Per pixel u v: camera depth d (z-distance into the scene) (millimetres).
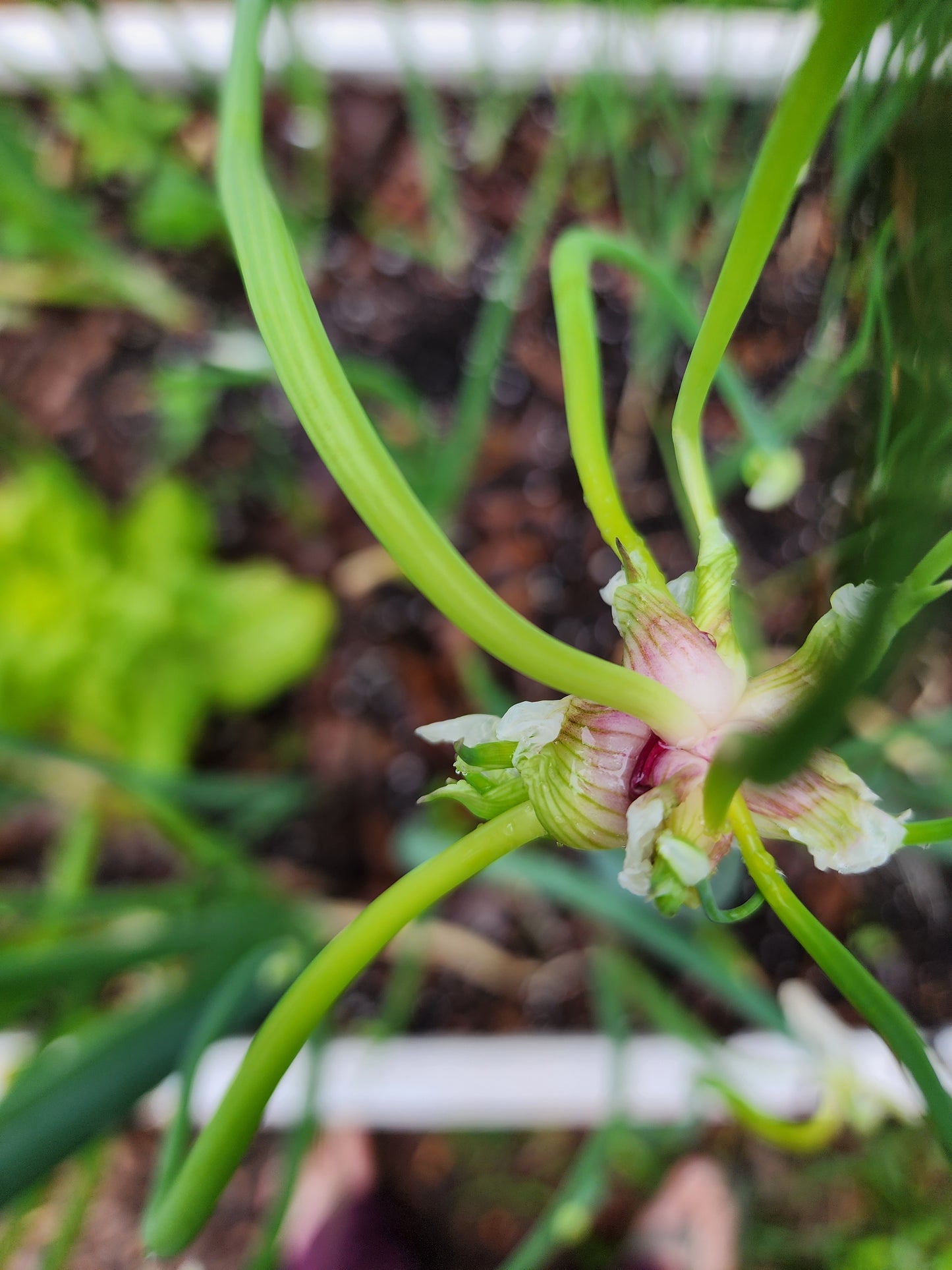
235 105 125
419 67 415
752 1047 377
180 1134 191
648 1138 387
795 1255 369
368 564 434
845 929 373
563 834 123
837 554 166
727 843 124
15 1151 186
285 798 373
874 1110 309
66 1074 205
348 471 104
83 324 445
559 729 124
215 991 250
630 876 122
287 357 106
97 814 384
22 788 355
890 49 130
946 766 349
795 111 104
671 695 117
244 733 426
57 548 393
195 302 446
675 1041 375
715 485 344
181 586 399
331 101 427
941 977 371
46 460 418
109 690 385
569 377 140
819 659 124
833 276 208
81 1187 276
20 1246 375
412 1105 373
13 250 413
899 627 119
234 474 439
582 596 422
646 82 380
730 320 125
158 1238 132
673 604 130
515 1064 374
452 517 426
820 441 396
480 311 438
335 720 426
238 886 327
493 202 436
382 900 120
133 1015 245
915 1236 337
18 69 393
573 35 409
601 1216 397
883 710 358
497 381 433
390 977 401
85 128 418
